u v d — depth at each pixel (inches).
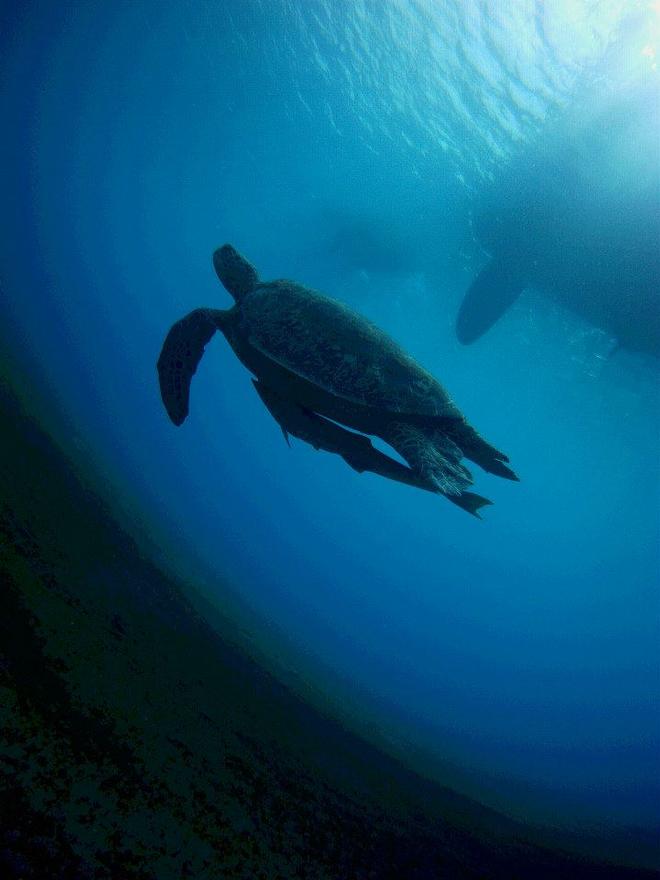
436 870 214.5
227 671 303.0
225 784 167.2
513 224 654.5
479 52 577.3
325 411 169.2
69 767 117.7
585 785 1144.8
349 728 426.9
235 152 1213.1
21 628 150.9
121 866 103.8
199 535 1108.5
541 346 978.1
